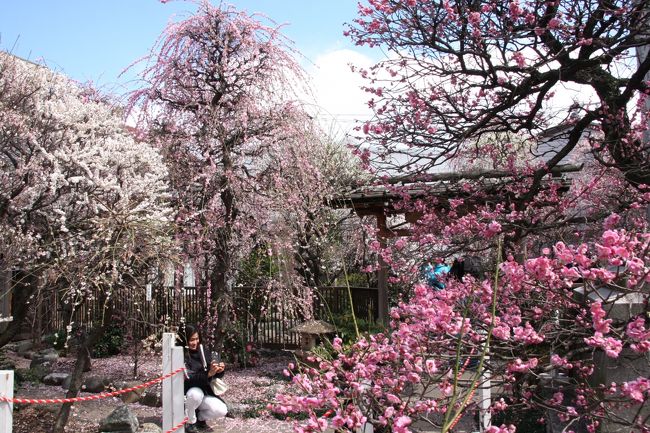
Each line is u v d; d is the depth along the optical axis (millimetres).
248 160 10117
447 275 6738
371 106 7215
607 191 7797
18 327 6863
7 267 6480
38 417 7555
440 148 7344
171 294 10930
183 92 9820
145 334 10781
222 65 9430
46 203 6703
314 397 3066
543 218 6859
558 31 5965
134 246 6590
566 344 3711
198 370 6969
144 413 8016
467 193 8109
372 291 11680
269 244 9828
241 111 9508
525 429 4953
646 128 7008
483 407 4074
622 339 3396
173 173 9352
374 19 6324
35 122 6746
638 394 2895
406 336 3393
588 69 6754
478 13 5727
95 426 7258
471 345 3438
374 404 3328
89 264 6660
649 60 5973
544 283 3615
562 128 7555
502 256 6434
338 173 11977
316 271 13305
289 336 12188
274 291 10414
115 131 7871
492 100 7406
